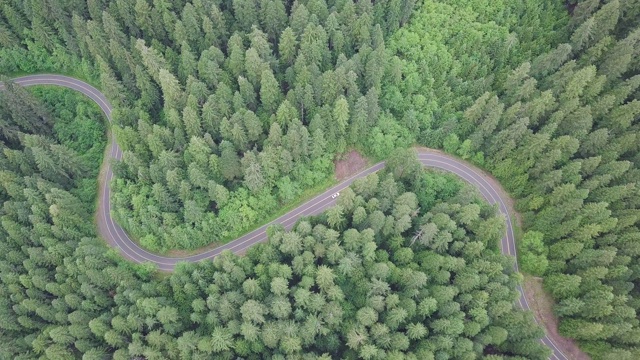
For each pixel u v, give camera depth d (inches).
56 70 4992.6
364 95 4320.9
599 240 3555.6
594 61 4188.0
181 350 3243.1
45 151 4045.3
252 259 3671.3
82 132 4648.1
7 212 3853.3
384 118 4271.7
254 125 4001.0
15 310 3479.3
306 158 4178.2
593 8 4190.5
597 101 4013.3
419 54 4507.9
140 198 3912.4
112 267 3627.0
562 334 3538.4
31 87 4916.3
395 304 3312.0
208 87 4379.9
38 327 3526.1
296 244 3555.6
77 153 4552.2
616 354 3134.8
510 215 4062.5
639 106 3737.7
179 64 4458.7
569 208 3595.0
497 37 4530.0
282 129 4106.8
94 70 4785.9
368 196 3782.0
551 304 3671.3
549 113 4025.6
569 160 3887.8
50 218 3912.4
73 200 4040.4
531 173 3946.9
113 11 4648.1
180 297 3526.1
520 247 3863.2
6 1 4697.3
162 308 3356.3
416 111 4320.9
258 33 4286.4
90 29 4426.7
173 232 3836.1
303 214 4227.4
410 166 3853.3
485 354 3358.8
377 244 3715.6
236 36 4360.2
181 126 4104.3
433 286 3408.0
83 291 3454.7
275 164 4018.2
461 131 4227.4
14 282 3577.8
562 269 3612.2
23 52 4852.4
